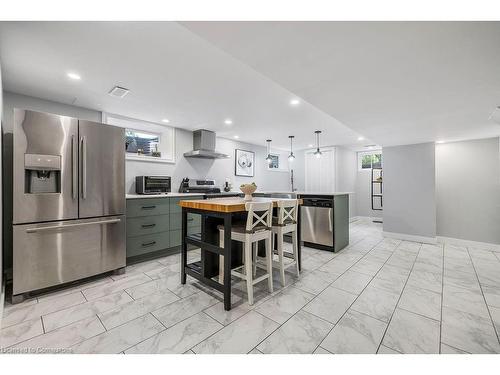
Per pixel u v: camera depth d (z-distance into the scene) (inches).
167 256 137.3
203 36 52.7
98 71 87.7
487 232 157.9
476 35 51.4
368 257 135.9
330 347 59.9
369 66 65.8
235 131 188.2
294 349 59.1
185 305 80.6
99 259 101.1
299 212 111.6
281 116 146.6
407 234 180.1
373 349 59.1
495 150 156.3
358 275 108.3
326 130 183.8
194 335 64.4
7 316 73.4
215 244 97.1
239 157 231.3
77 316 73.5
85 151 96.4
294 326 68.7
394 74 70.2
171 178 171.5
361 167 292.0
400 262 127.1
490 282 101.0
